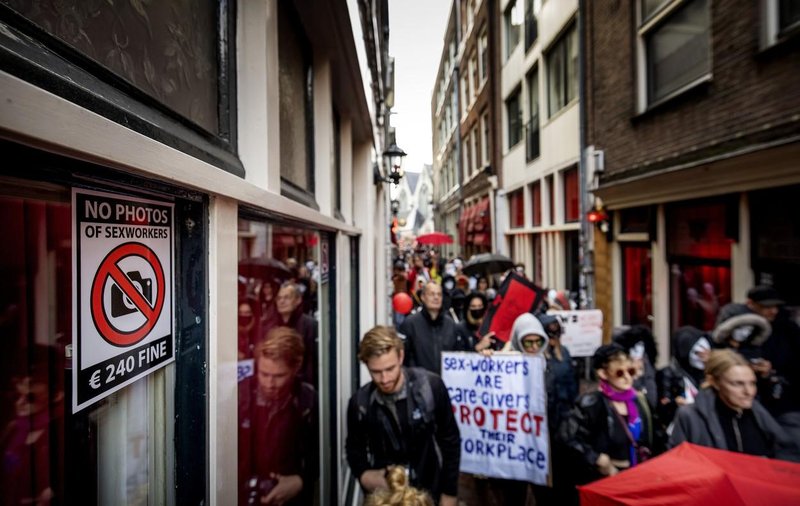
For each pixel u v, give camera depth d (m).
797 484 1.41
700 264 4.66
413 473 1.92
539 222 10.52
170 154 0.68
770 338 3.17
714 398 2.23
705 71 4.63
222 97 1.13
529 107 10.92
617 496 1.52
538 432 2.91
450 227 27.92
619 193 5.92
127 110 0.66
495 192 14.21
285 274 1.96
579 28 7.30
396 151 5.90
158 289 0.79
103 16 0.65
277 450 1.79
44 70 0.50
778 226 3.60
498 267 6.64
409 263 19.66
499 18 13.51
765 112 3.68
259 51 1.23
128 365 0.71
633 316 6.21
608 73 6.54
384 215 7.96
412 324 3.71
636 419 2.35
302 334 2.21
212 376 0.88
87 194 0.62
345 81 3.00
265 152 1.23
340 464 2.97
